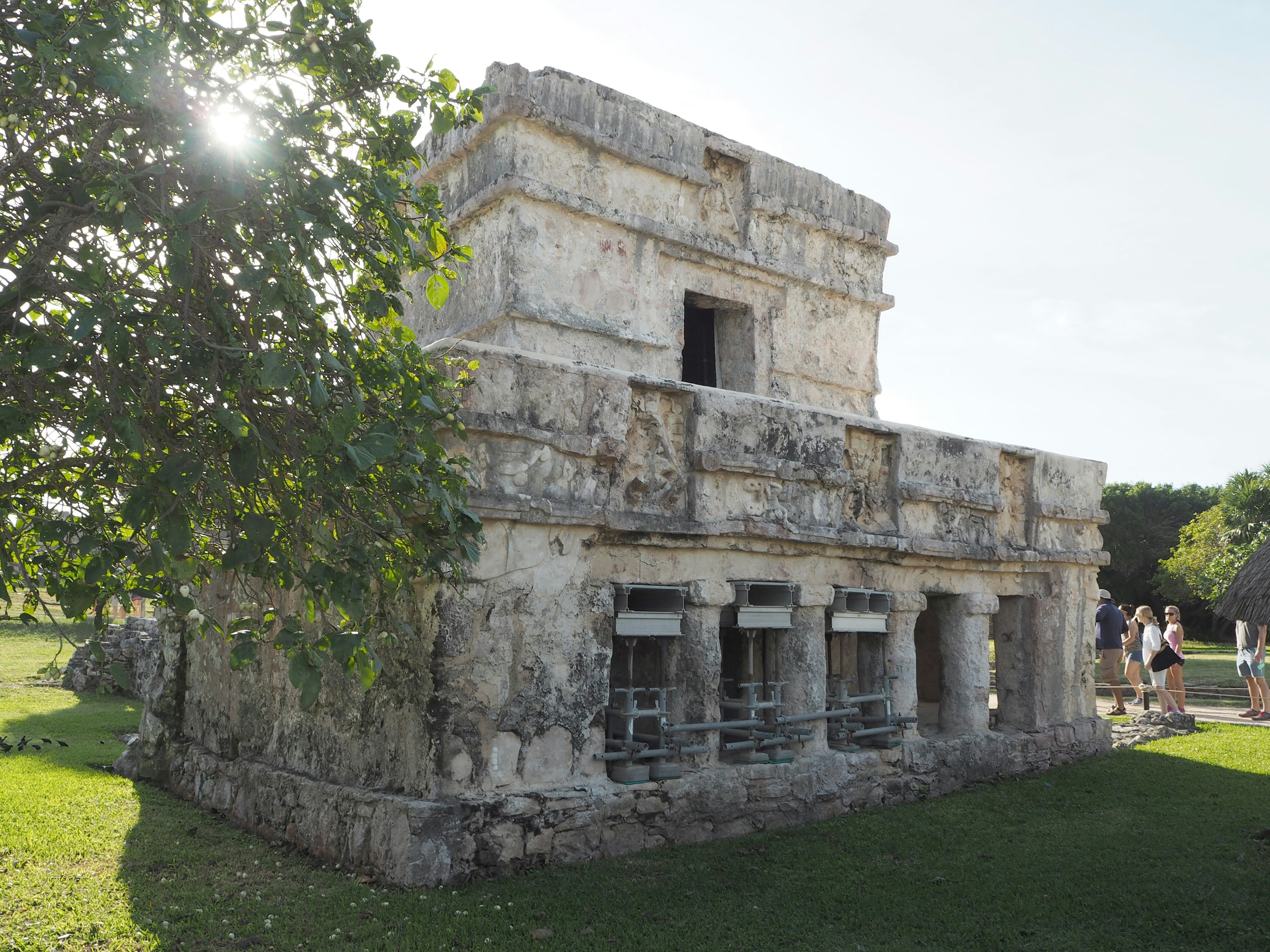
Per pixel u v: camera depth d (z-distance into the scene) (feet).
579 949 15.26
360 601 13.38
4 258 12.84
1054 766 31.01
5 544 12.78
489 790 18.71
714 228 31.60
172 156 13.69
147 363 13.37
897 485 27.68
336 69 14.40
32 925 15.90
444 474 14.84
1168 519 127.44
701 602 22.72
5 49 12.48
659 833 21.04
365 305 14.66
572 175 28.19
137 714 40.04
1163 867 20.47
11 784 25.93
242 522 14.19
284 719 22.80
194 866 19.33
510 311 26.30
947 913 17.65
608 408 21.35
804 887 18.81
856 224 35.32
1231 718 42.16
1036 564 31.65
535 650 19.76
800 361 33.27
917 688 44.75
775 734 23.88
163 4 13.15
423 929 15.62
